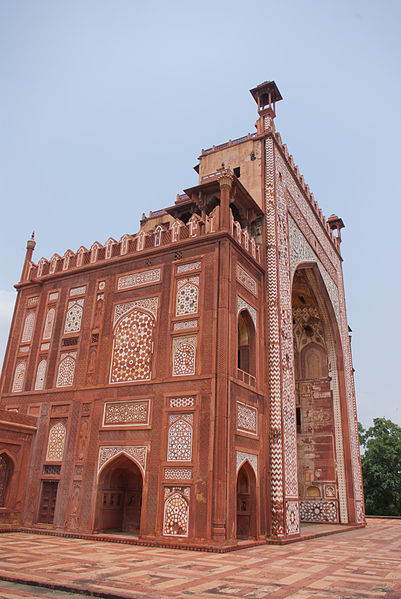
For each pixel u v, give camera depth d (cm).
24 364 811
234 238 678
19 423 715
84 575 350
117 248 780
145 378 650
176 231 716
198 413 582
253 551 529
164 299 679
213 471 546
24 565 387
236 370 623
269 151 884
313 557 486
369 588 325
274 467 671
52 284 837
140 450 612
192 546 519
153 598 284
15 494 691
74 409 704
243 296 692
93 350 728
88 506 629
